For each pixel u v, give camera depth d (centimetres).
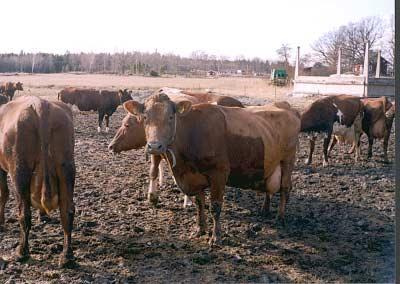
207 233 753
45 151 592
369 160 1387
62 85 3972
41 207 629
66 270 611
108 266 629
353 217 854
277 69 5206
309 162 1296
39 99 628
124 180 1077
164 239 729
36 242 694
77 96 2095
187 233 758
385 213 879
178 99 833
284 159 820
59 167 611
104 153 1405
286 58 5819
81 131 1944
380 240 740
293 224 812
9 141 604
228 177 746
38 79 4744
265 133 768
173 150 700
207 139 704
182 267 631
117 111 2775
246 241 729
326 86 3538
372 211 891
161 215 845
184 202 894
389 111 1468
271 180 799
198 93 1137
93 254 664
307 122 1259
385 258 670
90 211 853
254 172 763
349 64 4722
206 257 660
